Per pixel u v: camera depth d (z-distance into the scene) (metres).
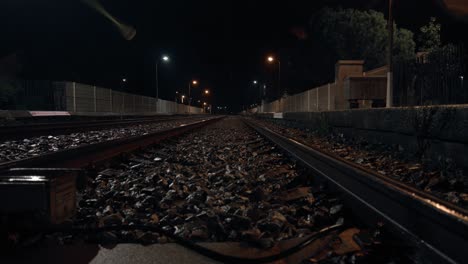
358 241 2.64
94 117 36.00
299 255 2.62
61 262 2.47
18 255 2.59
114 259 2.52
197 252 2.62
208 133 17.97
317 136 14.39
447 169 5.66
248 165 7.12
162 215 3.66
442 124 6.14
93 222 3.40
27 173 3.17
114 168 6.82
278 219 3.28
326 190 4.24
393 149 8.21
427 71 10.27
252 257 2.60
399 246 2.35
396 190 2.50
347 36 37.66
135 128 20.02
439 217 1.96
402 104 11.96
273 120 37.38
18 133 12.99
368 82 16.55
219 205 4.09
